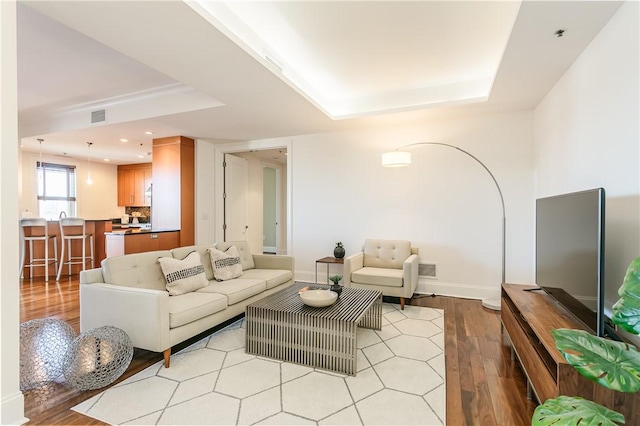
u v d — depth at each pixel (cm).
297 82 362
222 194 598
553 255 230
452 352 265
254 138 547
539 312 214
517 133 401
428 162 445
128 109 434
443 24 265
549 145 333
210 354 264
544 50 249
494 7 242
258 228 730
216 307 281
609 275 205
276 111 396
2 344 166
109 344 217
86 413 186
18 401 171
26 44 291
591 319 175
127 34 226
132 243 450
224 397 202
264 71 287
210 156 582
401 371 235
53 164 752
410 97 411
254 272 394
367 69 354
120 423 177
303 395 204
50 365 220
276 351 256
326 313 246
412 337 296
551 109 326
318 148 512
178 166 527
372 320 316
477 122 420
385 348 274
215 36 230
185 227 534
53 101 439
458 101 374
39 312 365
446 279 436
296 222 528
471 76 374
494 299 404
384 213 471
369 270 407
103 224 624
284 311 253
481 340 289
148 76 360
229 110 392
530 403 196
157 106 414
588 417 98
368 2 237
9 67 172
